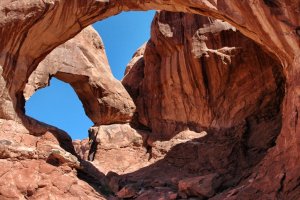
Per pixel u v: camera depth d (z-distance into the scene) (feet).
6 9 39.47
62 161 39.24
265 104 55.93
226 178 46.62
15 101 41.98
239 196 35.04
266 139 51.42
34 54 44.73
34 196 34.96
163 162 60.75
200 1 37.45
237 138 54.39
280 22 31.89
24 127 41.06
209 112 62.90
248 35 39.40
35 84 60.70
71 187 37.55
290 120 32.60
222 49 60.49
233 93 60.39
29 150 37.60
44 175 36.76
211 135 60.08
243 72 59.47
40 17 40.60
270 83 56.34
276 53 36.88
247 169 49.24
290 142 32.37
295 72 32.81
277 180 32.22
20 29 40.45
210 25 62.03
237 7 34.91
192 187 43.19
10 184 34.50
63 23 43.04
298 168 30.53
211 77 62.64
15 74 42.11
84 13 43.06
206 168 54.13
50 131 43.19
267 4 31.94
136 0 42.24
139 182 52.95
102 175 49.98
